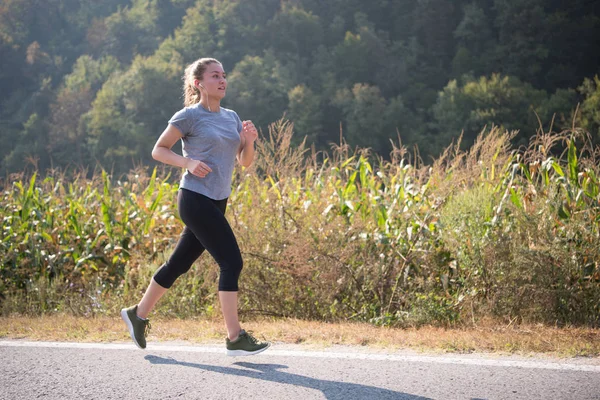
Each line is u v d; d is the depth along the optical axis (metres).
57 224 6.86
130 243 6.45
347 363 3.33
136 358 3.53
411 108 97.88
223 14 115.94
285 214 5.68
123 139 91.25
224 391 2.91
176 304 5.20
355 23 118.50
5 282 6.29
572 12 98.25
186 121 3.42
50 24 136.25
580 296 4.62
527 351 3.52
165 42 113.44
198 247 3.58
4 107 118.81
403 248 5.32
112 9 143.25
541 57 91.81
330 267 5.08
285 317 5.04
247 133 3.59
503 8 97.94
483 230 5.02
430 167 6.09
